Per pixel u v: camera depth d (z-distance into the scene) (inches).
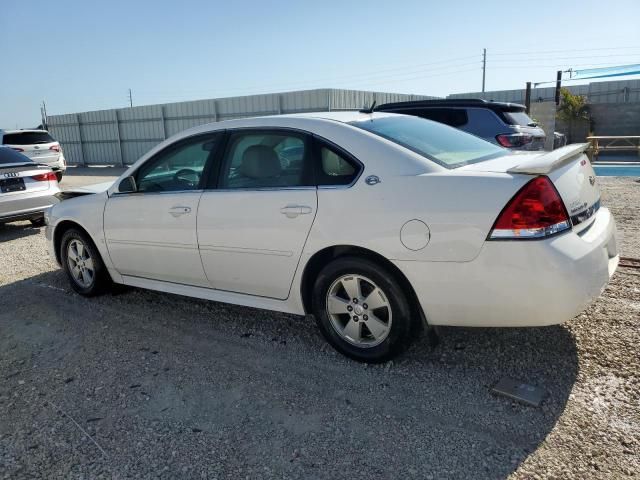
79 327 167.2
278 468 95.9
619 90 953.5
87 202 183.2
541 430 101.3
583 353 128.3
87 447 105.1
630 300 156.9
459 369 125.9
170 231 157.2
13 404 122.9
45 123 1134.4
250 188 140.8
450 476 91.0
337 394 118.9
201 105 904.9
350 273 126.5
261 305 146.6
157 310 178.1
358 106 840.3
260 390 122.6
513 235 105.8
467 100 354.6
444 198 112.0
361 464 95.5
